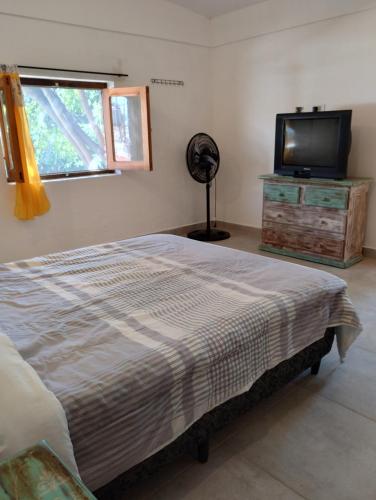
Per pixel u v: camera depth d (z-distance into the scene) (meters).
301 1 4.06
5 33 3.43
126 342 1.42
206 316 1.59
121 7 4.09
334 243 3.84
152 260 2.33
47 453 0.88
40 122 3.99
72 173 4.22
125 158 4.41
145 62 4.45
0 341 1.32
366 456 1.64
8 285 1.97
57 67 3.79
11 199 3.71
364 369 2.26
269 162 4.83
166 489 1.50
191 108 5.06
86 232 4.36
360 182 3.69
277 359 1.73
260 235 5.11
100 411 1.15
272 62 4.50
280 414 1.90
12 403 1.04
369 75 3.75
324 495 1.46
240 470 1.58
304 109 4.33
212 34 5.01
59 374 1.24
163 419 1.32
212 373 1.45
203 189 5.45
